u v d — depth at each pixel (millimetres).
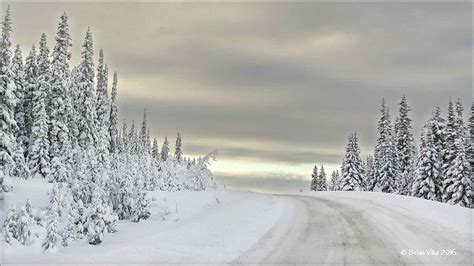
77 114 43969
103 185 19141
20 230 14227
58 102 40469
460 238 14133
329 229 16906
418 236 14781
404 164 63000
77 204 15805
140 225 18375
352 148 68688
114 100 61562
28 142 41031
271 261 11711
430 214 19344
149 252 12547
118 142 66375
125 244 13867
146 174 30500
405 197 26938
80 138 43656
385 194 31094
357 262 11531
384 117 65688
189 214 21000
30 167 37562
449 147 50562
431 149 51562
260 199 28672
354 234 15695
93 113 45938
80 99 45000
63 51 42000
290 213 22109
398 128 64125
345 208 24406
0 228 16688
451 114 52406
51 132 39562
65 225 15695
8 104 25859
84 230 15430
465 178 46750
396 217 19484
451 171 48031
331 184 101062
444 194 48562
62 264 11344
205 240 14414
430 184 50875
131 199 19656
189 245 13570
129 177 20125
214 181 34781
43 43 42594
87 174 18250
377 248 13203
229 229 16641
